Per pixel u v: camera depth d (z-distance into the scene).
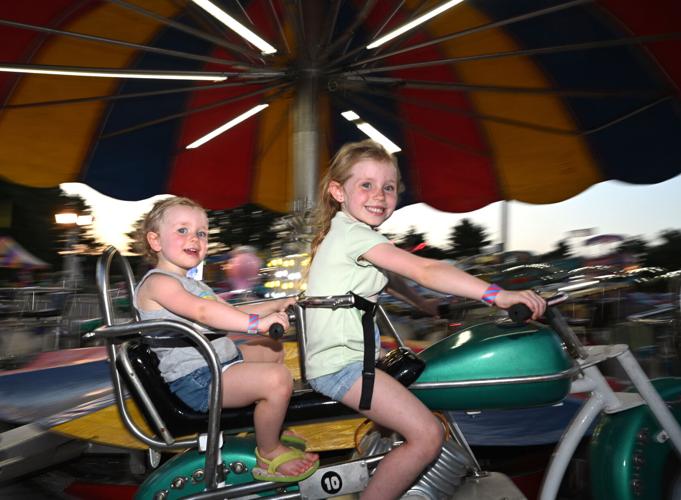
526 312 1.68
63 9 4.47
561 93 4.57
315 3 4.16
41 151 5.28
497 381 1.84
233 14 3.56
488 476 2.14
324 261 1.98
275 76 4.34
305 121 4.33
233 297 4.54
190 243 2.17
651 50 4.46
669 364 3.48
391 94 4.81
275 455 1.88
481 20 4.88
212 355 1.77
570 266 4.14
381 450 2.02
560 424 2.98
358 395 1.82
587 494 2.59
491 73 5.42
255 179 6.38
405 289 2.35
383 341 3.96
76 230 10.38
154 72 4.03
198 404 1.92
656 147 4.96
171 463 2.04
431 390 1.88
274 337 1.86
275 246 4.48
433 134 5.49
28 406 3.38
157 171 6.01
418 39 5.16
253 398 1.86
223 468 1.95
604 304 3.77
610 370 2.79
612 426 2.15
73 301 6.38
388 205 2.04
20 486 2.97
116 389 1.95
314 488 1.90
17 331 6.20
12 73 4.75
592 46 4.00
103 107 5.36
